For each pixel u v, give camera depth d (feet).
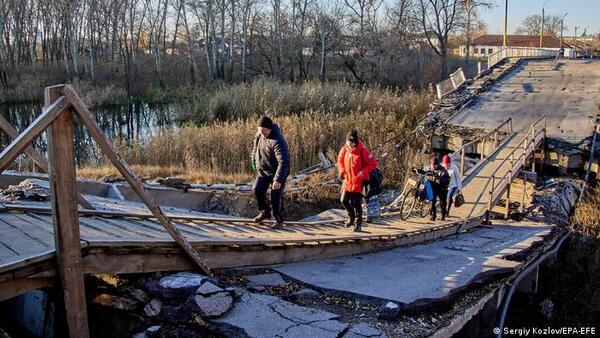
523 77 94.94
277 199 26.23
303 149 68.18
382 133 76.43
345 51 172.04
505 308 24.84
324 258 25.77
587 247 42.80
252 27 176.35
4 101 134.92
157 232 20.39
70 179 15.35
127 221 22.56
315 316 17.30
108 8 184.44
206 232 22.76
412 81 146.82
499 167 53.21
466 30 187.32
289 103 101.35
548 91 84.48
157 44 167.12
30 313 19.70
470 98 85.10
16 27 154.71
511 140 62.69
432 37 190.80
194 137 67.46
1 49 148.66
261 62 176.86
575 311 36.63
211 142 65.82
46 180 37.78
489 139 66.08
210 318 16.57
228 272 20.72
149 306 17.49
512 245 34.88
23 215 21.01
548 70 97.55
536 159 62.75
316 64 181.27
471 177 51.96
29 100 138.62
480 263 26.66
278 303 18.13
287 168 25.72
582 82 86.89
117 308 18.19
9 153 13.85
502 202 52.95
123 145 69.36
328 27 165.89
